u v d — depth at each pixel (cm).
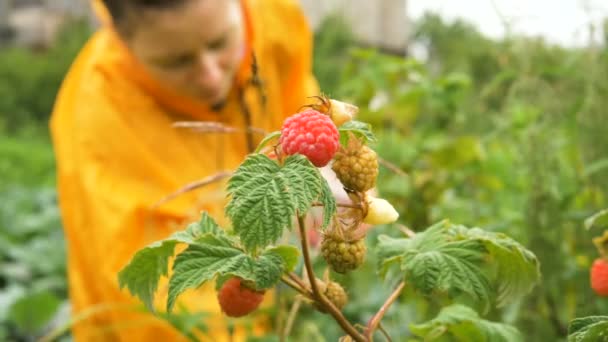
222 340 72
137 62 96
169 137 97
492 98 114
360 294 88
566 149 90
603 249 45
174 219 89
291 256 38
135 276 40
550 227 75
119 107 99
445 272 39
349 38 241
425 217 101
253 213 32
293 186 32
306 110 35
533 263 41
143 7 85
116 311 86
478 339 45
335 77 216
